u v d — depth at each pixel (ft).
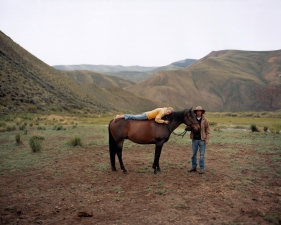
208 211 17.29
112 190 21.58
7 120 101.14
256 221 15.87
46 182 24.29
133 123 25.66
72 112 166.91
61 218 16.70
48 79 216.54
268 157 33.88
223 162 31.45
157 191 20.99
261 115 206.80
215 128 80.18
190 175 25.90
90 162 32.09
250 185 22.61
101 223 15.72
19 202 19.54
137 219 16.17
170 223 15.56
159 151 25.81
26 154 36.58
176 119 25.58
